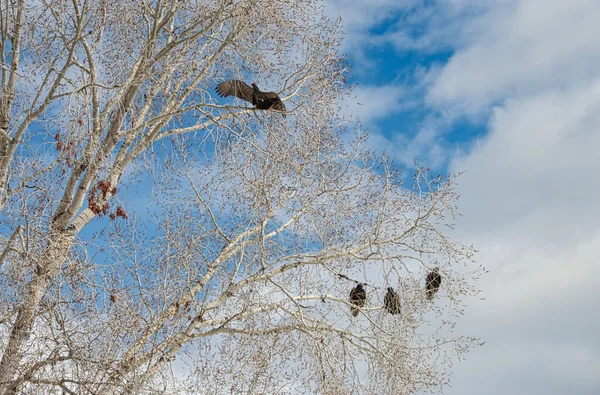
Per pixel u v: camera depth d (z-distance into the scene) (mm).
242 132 13102
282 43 13320
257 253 12031
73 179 12312
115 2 12398
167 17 12938
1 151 11617
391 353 11508
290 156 12445
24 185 10547
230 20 13156
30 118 11352
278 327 11367
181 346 11094
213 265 12125
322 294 11969
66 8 11961
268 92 12383
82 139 11305
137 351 10188
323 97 13312
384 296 11711
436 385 11531
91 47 12508
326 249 12031
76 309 9711
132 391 9734
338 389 11242
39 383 9258
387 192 12070
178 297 11391
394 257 11859
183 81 13266
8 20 12117
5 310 9430
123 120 12547
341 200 12273
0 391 9227
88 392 9414
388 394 11352
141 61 12992
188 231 11898
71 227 12336
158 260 11156
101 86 11594
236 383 10492
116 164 12891
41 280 9750
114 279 10461
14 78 11961
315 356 11352
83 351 9523
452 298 11805
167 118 13203
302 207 12477
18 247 10242
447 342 11797
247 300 11320
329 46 13820
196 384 10375
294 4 13047
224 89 12664
